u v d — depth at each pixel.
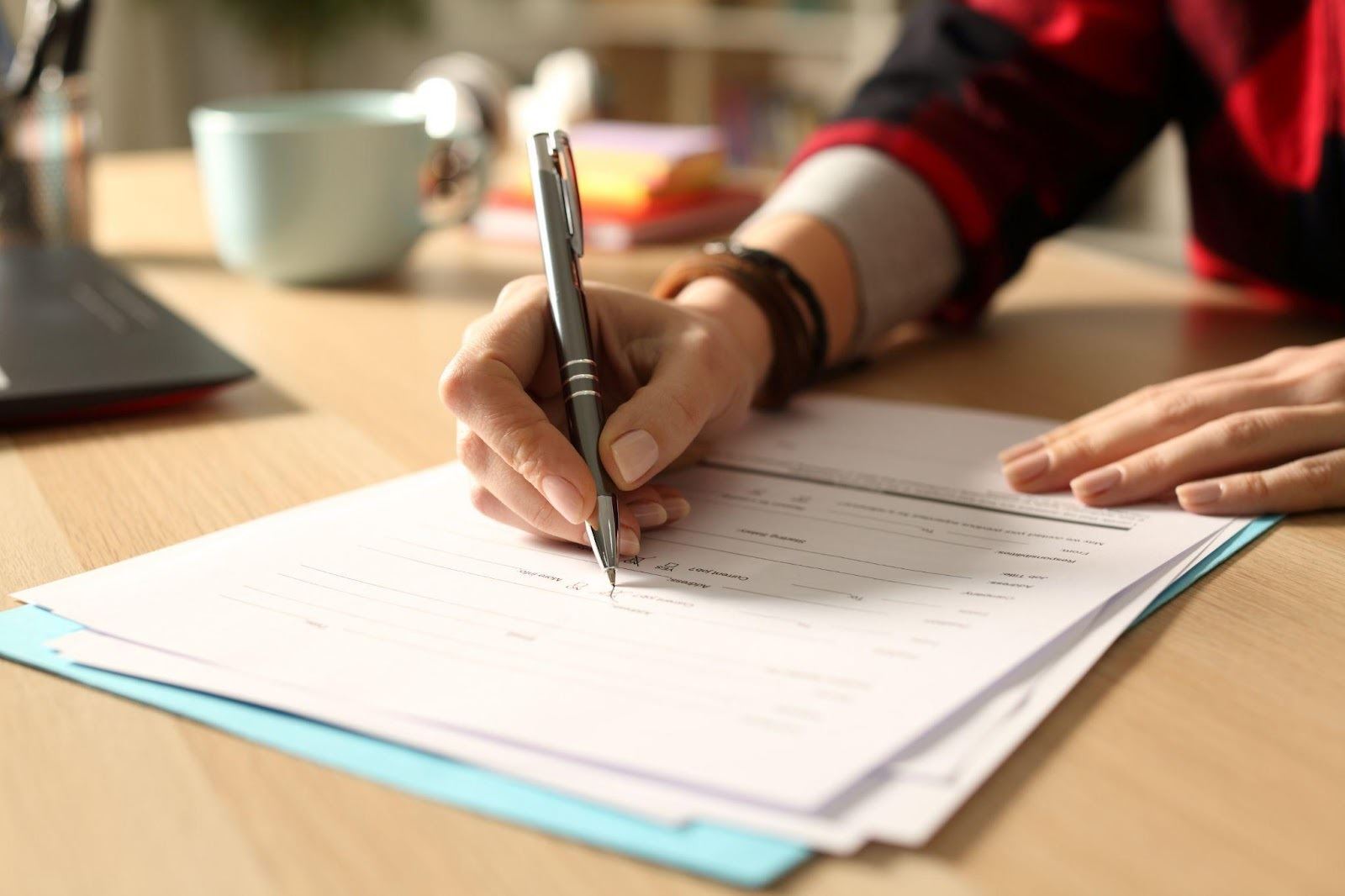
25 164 1.02
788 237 0.70
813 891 0.28
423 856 0.29
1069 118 0.83
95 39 3.13
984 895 0.27
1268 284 0.89
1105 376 0.72
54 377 0.63
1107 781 0.32
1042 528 0.48
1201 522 0.48
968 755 0.32
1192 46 0.85
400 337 0.81
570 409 0.47
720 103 3.52
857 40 3.22
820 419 0.64
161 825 0.31
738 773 0.31
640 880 0.28
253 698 0.36
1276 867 0.28
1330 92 0.78
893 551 0.46
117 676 0.38
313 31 3.23
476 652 0.38
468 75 1.58
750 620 0.40
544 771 0.32
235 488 0.54
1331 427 0.51
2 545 0.48
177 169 1.58
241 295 0.93
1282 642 0.39
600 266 1.02
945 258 0.78
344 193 0.92
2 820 0.31
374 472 0.56
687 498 0.53
